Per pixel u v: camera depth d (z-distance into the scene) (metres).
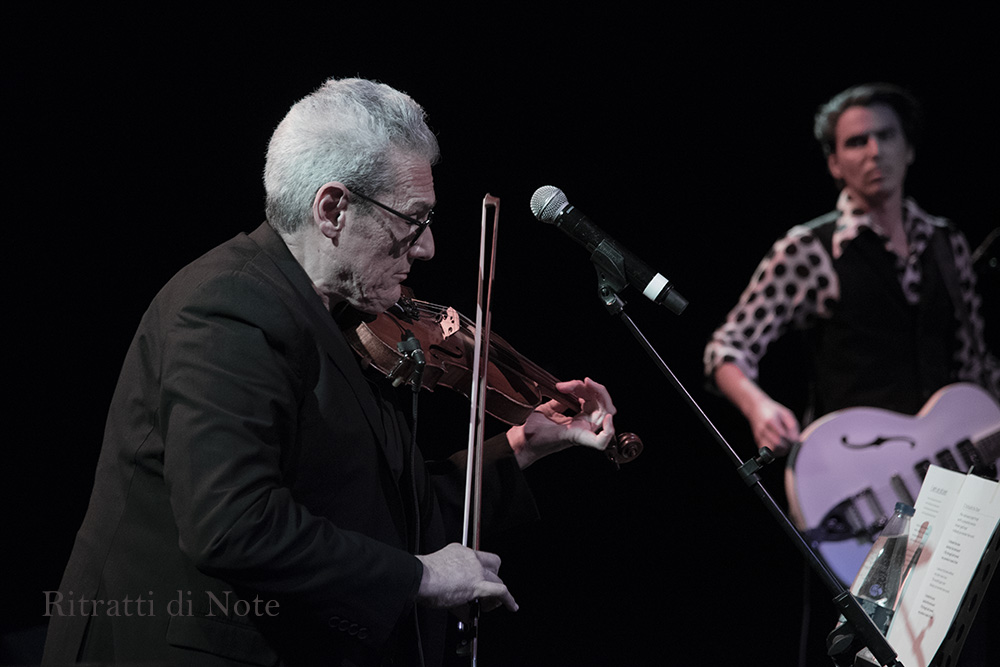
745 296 4.77
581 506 6.39
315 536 1.87
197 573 1.97
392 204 2.10
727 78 5.66
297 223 2.12
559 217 2.33
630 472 6.36
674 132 5.70
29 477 4.99
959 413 4.42
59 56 4.55
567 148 5.62
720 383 4.69
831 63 5.62
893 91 4.59
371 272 2.16
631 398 6.16
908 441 4.41
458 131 5.45
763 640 5.92
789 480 4.43
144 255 4.82
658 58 5.60
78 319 4.88
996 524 1.93
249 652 1.96
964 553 1.97
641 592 6.23
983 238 5.55
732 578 6.24
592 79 5.58
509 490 2.64
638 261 2.27
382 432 2.18
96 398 4.98
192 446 1.83
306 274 2.15
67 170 4.67
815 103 5.66
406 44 5.18
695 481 6.31
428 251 2.20
